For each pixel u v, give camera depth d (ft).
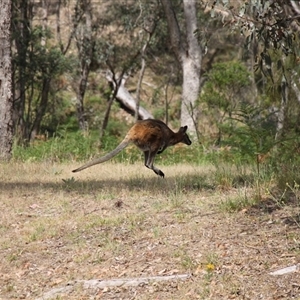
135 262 36.35
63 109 146.41
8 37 77.41
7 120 76.48
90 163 51.49
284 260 34.27
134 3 134.82
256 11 33.17
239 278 32.71
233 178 51.93
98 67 158.92
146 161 54.44
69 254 38.60
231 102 102.27
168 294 31.91
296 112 71.51
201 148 84.43
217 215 42.32
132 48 138.72
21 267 37.45
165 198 47.80
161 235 39.63
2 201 49.85
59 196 50.42
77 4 134.51
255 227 39.42
